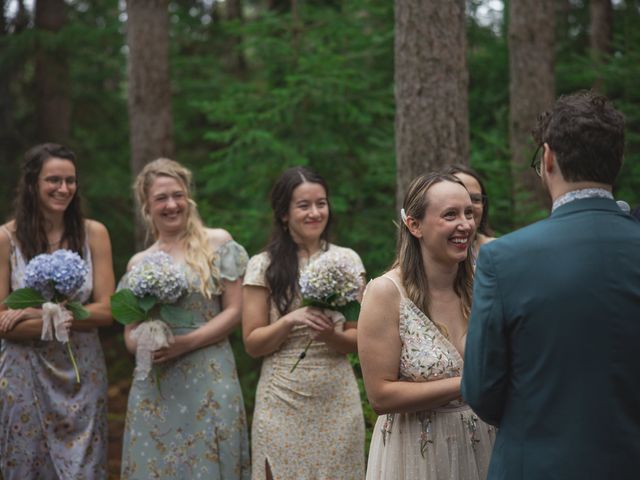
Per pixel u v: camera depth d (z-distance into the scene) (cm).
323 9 658
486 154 575
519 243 184
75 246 370
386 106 604
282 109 579
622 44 672
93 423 363
